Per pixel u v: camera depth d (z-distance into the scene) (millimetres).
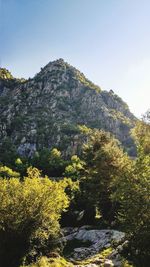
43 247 28844
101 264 26844
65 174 124625
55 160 168875
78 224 48438
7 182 28250
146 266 18734
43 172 161500
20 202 26781
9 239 25766
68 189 51812
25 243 26500
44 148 199250
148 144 25531
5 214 26062
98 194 50688
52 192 28266
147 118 43344
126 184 19672
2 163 173750
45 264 25750
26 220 26531
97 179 52062
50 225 29641
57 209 29844
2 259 25266
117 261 26516
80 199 51719
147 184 19141
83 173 59844
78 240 38688
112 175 48438
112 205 46875
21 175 154125
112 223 44375
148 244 18594
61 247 32219
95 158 53875
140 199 19031
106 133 63688
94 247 35219
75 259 31656
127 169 20594
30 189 27625
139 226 18891
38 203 27219
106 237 37125
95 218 49719
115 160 51062
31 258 26906
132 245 19328
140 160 20344
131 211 19141
